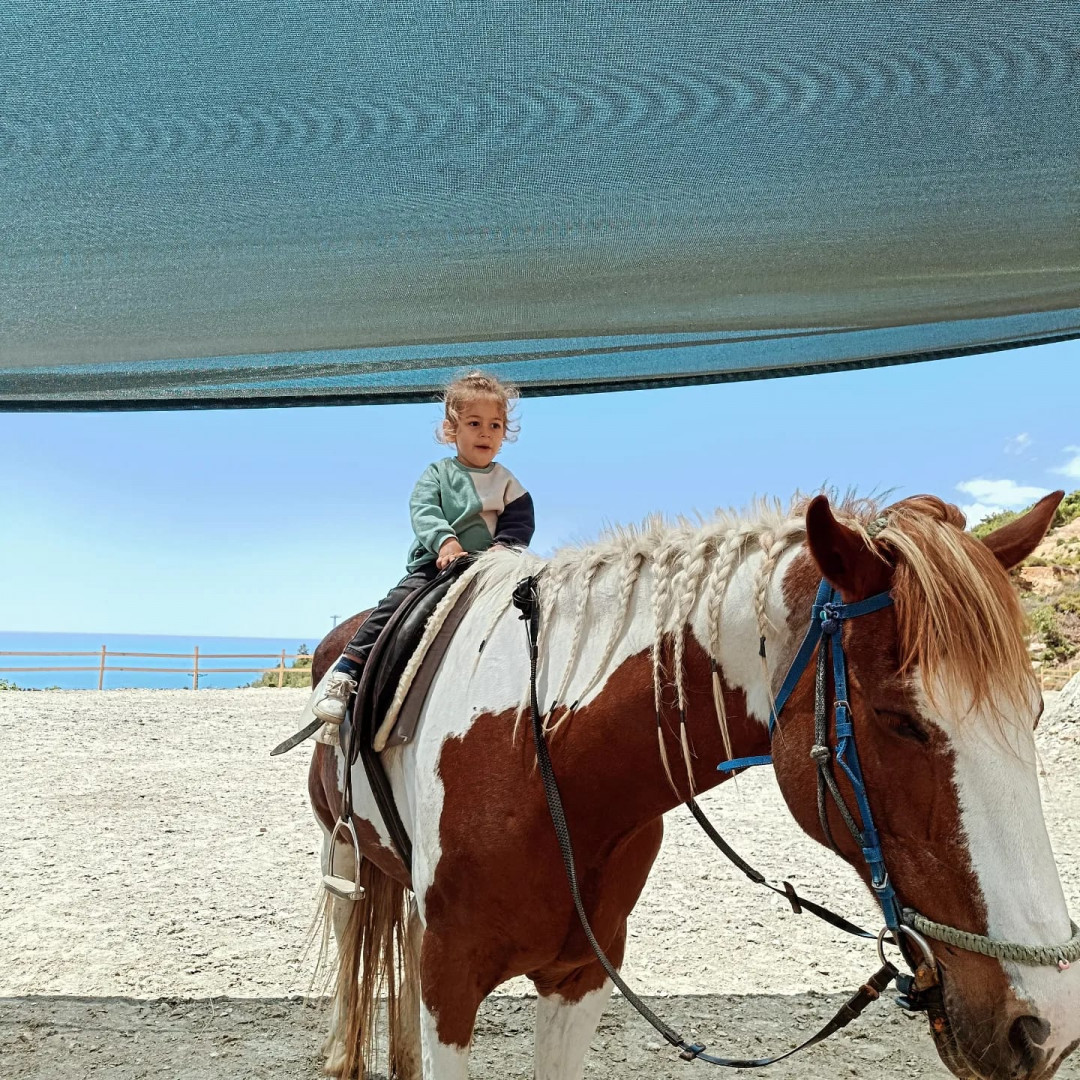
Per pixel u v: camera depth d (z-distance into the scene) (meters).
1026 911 1.27
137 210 1.64
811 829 1.53
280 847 6.46
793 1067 3.14
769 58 1.43
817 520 1.41
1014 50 1.42
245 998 3.76
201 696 16.59
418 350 2.15
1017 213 1.76
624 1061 3.21
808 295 1.97
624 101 1.48
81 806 7.69
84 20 1.31
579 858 1.81
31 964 4.17
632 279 1.87
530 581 2.01
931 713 1.34
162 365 2.06
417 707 2.08
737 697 1.68
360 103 1.47
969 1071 1.30
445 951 1.87
